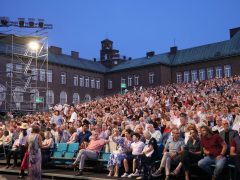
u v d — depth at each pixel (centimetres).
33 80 5891
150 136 1332
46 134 1652
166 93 3778
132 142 1329
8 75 4922
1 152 1964
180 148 1177
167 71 7162
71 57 7288
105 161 1389
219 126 1302
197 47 7238
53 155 1633
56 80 6512
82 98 7138
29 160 1110
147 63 7381
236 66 6344
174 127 1245
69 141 1667
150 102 2827
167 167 1159
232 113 1576
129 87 7431
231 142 1063
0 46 4669
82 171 1359
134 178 1239
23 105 4312
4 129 2066
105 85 7844
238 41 6612
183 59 7175
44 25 3894
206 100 2472
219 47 6819
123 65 7894
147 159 1210
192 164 1126
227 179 1125
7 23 3731
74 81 7000
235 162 1045
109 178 1243
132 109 2570
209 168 1077
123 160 1299
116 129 1473
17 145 1655
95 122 2047
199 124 1395
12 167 1639
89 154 1388
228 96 2714
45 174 1401
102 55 8388
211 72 6681
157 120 1553
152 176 1208
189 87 4497
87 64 7569
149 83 7106
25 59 5062
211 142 1084
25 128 1543
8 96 4691
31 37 3978
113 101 3672
